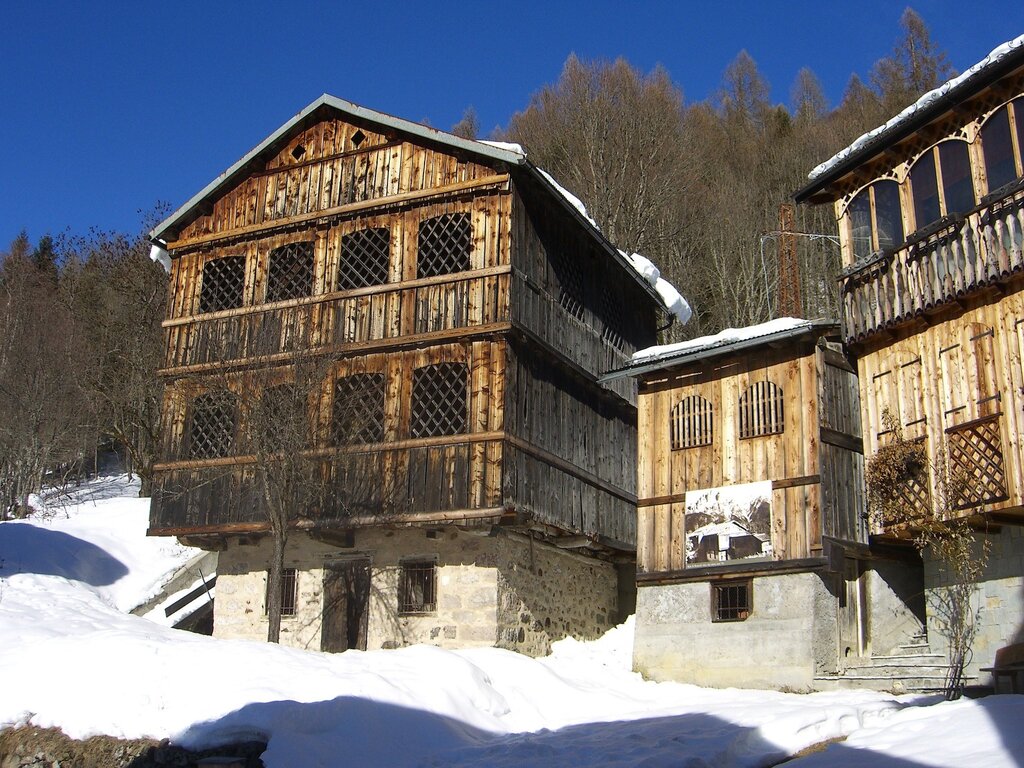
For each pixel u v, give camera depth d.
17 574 19.27
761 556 16.81
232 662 12.77
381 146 19.67
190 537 19.23
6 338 35.84
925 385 15.58
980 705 10.38
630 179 37.62
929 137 15.95
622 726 12.72
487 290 17.83
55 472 34.88
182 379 18.95
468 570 17.44
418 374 18.08
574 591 20.02
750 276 35.19
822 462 16.47
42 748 11.52
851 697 14.01
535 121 42.88
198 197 20.62
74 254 34.94
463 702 13.12
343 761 10.80
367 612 17.98
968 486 14.46
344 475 17.92
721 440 17.91
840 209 17.55
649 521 18.47
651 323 24.64
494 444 16.97
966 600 14.62
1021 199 13.91
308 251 19.88
